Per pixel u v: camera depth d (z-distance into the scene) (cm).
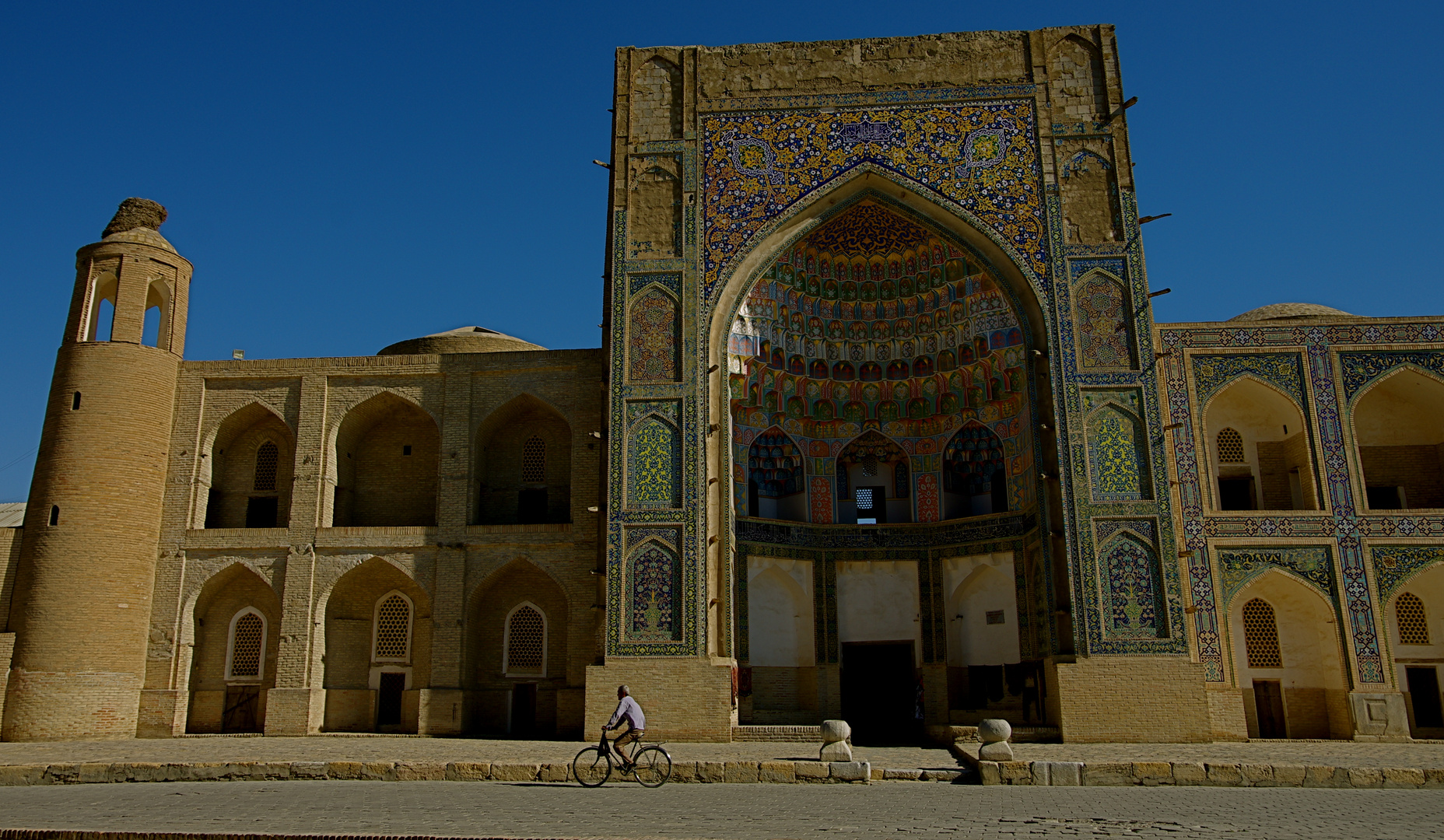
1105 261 1565
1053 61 1652
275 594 1780
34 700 1595
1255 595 1630
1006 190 1606
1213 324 1655
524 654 1755
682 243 1614
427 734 1656
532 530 1725
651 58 1698
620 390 1560
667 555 1496
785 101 1666
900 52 1670
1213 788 948
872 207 1772
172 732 1672
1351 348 1639
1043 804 834
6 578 1683
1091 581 1450
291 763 1058
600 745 1009
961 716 1792
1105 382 1518
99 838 707
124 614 1684
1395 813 788
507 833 691
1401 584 1553
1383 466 1720
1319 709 1582
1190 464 1603
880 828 711
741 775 1004
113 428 1722
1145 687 1413
